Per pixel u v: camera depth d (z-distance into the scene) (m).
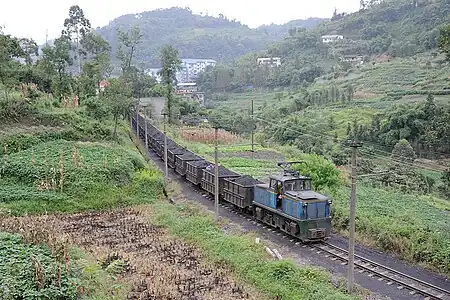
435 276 18.39
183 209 28.12
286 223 23.31
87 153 34.81
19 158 31.53
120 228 24.42
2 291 13.49
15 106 40.50
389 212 27.81
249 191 27.27
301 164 31.22
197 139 58.00
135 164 36.06
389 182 40.12
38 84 53.06
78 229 24.02
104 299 14.91
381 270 18.75
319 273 17.75
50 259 16.39
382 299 16.08
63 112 43.59
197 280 17.72
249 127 67.44
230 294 16.47
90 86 56.00
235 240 21.41
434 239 20.61
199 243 21.80
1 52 42.31
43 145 35.62
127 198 29.81
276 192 24.03
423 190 39.00
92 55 76.31
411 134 48.12
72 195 28.64
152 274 18.11
